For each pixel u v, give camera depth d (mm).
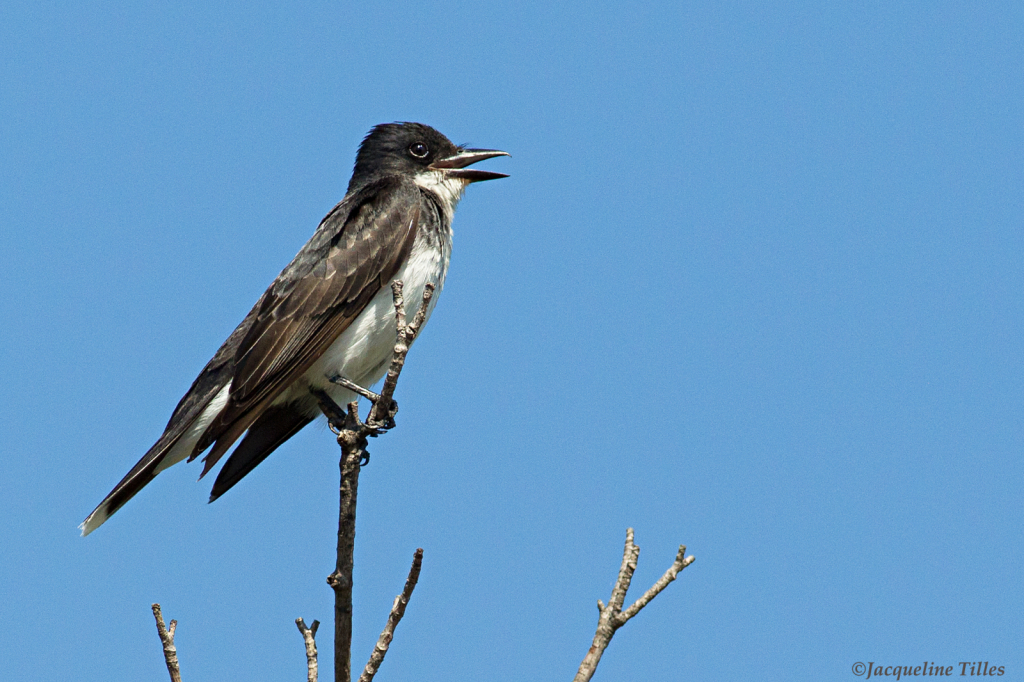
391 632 7117
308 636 7629
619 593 7094
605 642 7020
